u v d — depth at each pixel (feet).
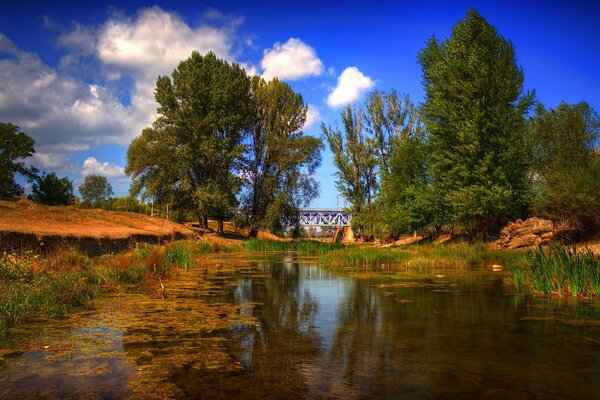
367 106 146.41
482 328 26.02
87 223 87.20
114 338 23.22
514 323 27.30
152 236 93.86
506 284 45.37
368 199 150.71
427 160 111.34
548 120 92.94
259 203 150.10
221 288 42.50
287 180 149.07
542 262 41.22
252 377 17.57
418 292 40.42
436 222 112.16
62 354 20.34
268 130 149.69
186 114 133.59
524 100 90.94
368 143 146.51
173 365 18.93
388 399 15.38
